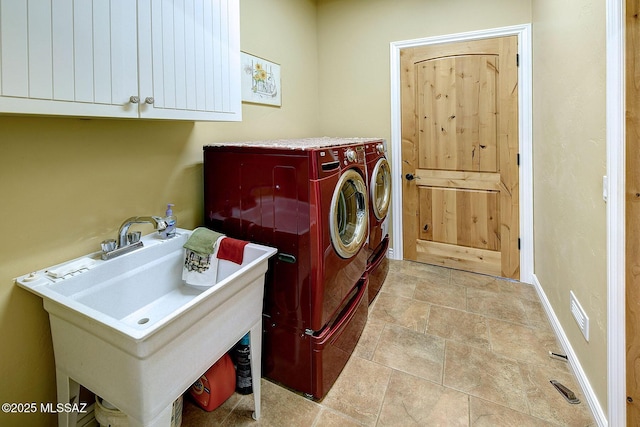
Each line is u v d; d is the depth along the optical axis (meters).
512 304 2.48
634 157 1.17
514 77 2.70
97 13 1.03
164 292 1.57
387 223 2.93
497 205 2.89
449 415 1.51
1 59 0.82
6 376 1.19
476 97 2.85
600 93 1.36
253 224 1.68
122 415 1.24
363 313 2.14
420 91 3.06
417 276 2.99
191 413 1.54
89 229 1.40
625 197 1.20
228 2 1.57
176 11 1.29
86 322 1.01
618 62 1.19
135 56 1.15
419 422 1.48
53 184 1.27
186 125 1.85
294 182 1.53
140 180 1.61
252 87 2.44
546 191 2.30
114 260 1.35
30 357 1.25
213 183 1.79
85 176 1.38
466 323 2.24
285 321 1.65
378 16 3.15
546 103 2.24
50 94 0.92
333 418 1.51
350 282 1.90
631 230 1.19
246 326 1.38
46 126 1.24
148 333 0.89
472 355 1.91
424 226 3.23
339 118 3.43
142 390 0.94
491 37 2.74
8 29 0.83
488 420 1.48
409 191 3.24
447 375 1.76
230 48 1.59
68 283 1.20
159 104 1.24
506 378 1.73
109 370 1.01
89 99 1.02
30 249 1.22
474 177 2.95
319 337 1.59
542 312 2.36
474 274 3.02
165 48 1.26
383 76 3.19
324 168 1.55
